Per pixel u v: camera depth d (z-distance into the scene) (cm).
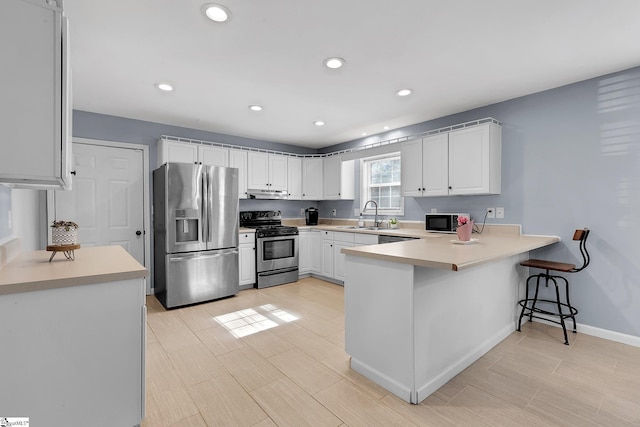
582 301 272
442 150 338
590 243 266
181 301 342
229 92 295
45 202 335
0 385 113
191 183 351
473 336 224
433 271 187
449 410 168
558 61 235
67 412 125
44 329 120
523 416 162
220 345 247
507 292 268
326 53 222
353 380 197
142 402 141
